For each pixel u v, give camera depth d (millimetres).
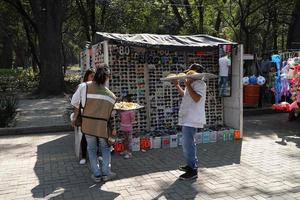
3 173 6277
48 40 19375
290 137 8805
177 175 5988
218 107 9391
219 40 8859
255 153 7285
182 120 5715
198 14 22688
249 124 10703
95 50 8188
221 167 6367
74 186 5570
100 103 5531
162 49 7824
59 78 19734
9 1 21984
